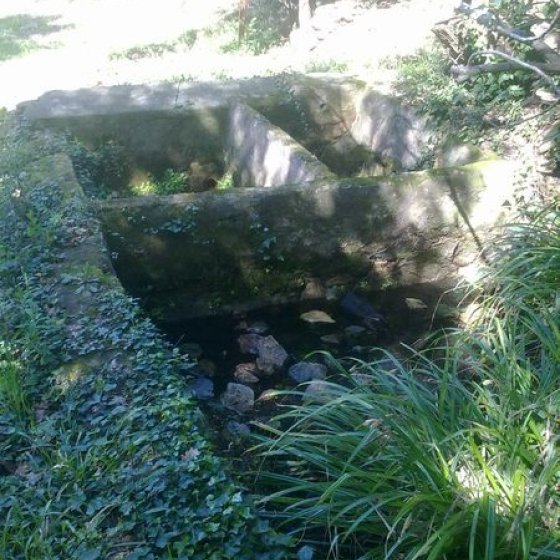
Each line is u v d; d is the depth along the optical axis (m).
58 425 2.69
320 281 4.52
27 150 4.88
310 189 4.37
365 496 2.49
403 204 4.46
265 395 3.67
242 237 4.33
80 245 3.72
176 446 2.49
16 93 7.48
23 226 3.84
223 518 2.25
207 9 10.80
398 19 7.52
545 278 3.58
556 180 4.55
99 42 9.79
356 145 6.03
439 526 2.35
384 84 5.93
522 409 2.60
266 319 4.43
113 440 2.56
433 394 3.02
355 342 4.21
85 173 5.27
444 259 4.60
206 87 6.02
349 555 2.54
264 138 5.23
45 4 13.27
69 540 2.24
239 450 3.24
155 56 8.63
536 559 2.19
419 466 2.43
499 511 2.33
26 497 2.41
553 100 4.88
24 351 3.00
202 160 5.91
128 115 5.67
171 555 2.16
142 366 2.88
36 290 3.34
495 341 3.20
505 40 5.33
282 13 9.18
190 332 4.32
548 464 2.36
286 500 2.58
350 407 2.88
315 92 5.98
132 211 4.18
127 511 2.29
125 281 4.25
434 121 5.14
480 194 4.52
